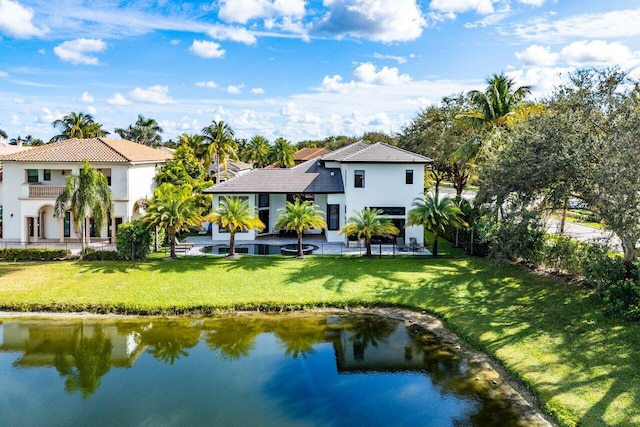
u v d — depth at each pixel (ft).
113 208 106.52
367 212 102.89
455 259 100.99
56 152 126.11
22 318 74.90
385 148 124.36
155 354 62.59
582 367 50.88
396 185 120.16
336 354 61.57
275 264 95.71
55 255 100.01
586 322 61.31
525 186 70.23
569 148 63.82
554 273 82.48
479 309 72.08
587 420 41.63
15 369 58.44
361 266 94.94
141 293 81.30
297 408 48.21
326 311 77.41
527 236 74.13
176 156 174.19
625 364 50.14
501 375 53.47
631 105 61.93
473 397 49.06
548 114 72.33
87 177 99.81
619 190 56.29
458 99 166.30
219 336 68.39
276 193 125.49
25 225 123.03
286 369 57.52
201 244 120.78
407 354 60.90
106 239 126.62
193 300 78.95
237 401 49.67
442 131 164.45
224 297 80.12
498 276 86.28
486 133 117.19
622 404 43.24
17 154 127.24
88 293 81.20
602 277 65.62
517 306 71.20
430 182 200.34
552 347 56.44
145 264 95.45
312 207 103.19
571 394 46.09
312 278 87.66
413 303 77.66
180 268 92.63
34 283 85.05
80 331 70.23
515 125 87.40
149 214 97.86
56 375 56.70
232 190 125.08
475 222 104.42
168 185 115.55
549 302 70.33
